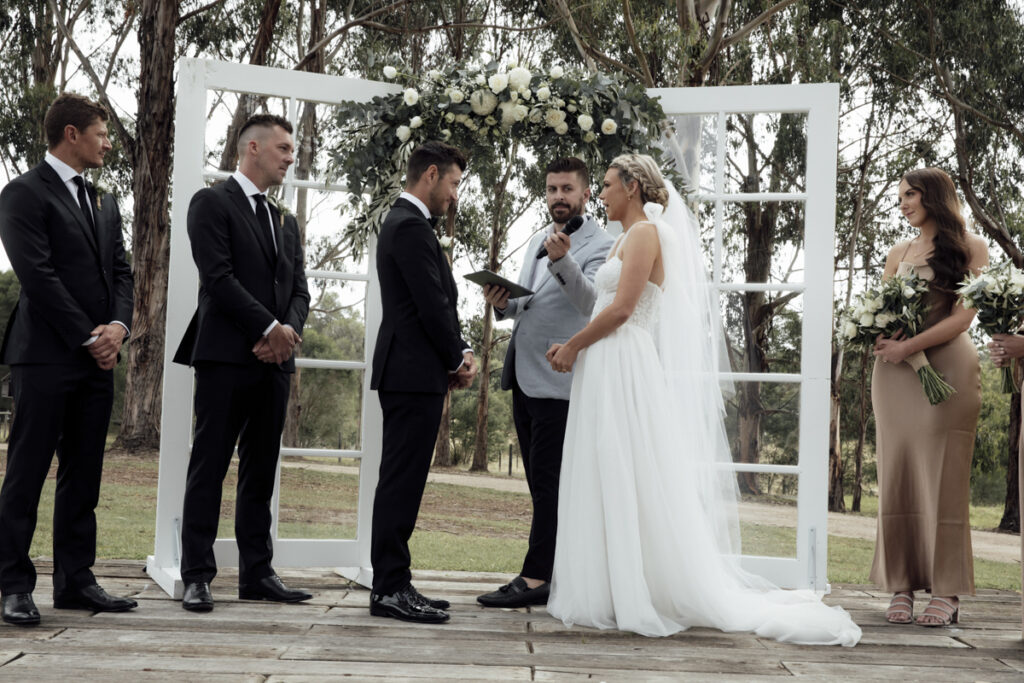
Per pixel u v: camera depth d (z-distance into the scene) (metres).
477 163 3.92
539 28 13.13
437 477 16.22
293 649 2.51
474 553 6.28
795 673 2.46
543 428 3.42
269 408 3.23
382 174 3.83
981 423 19.33
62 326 2.81
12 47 15.55
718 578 3.10
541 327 3.45
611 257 3.30
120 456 12.72
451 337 3.03
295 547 3.75
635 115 3.86
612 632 2.93
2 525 2.77
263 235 3.21
